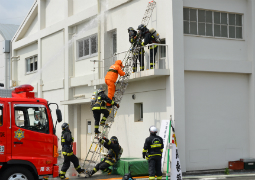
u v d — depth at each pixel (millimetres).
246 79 13359
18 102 8805
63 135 11000
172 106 11797
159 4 12781
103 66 15039
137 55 12977
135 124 13617
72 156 10984
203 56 12711
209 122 12562
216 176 11656
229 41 13219
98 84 14328
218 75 12883
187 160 12078
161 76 12312
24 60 22156
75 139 17203
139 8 13570
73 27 17656
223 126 12789
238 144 12992
